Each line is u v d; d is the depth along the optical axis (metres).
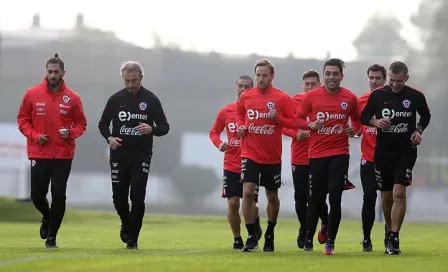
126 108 35.44
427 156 175.88
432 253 34.53
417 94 33.66
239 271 26.08
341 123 34.00
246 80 38.22
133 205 35.59
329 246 33.41
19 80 191.88
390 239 33.75
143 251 34.69
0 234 50.78
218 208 171.00
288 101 34.84
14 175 162.25
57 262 28.38
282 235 57.00
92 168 174.50
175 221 85.88
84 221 80.50
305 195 39.19
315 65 178.25
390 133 33.62
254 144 34.53
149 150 35.78
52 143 35.78
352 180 107.25
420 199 169.12
